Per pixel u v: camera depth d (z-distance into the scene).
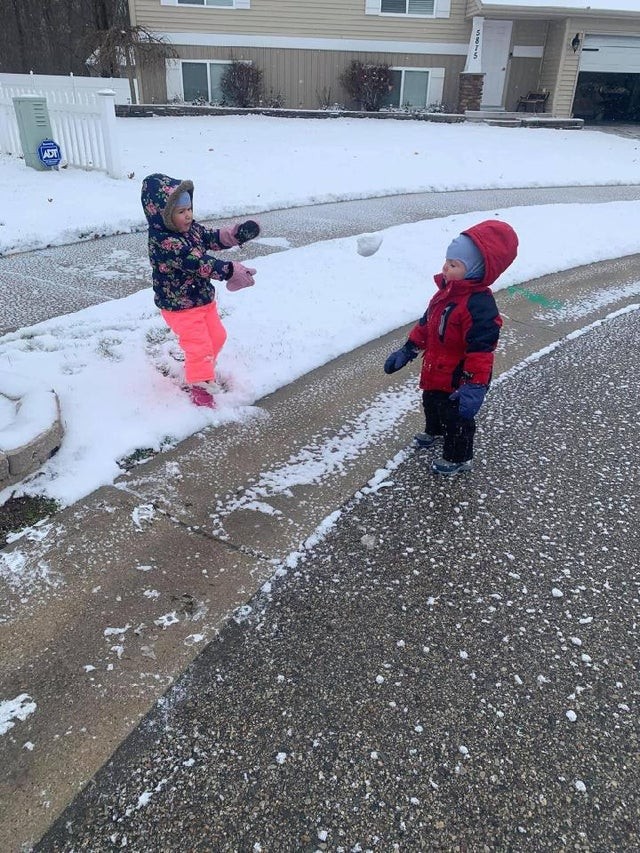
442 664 2.31
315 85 20.52
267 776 1.92
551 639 2.43
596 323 5.64
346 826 1.80
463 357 3.20
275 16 19.39
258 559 2.76
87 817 1.80
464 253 2.88
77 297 5.48
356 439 3.72
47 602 2.50
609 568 2.79
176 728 2.05
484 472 3.46
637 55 20.92
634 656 2.37
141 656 2.29
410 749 2.01
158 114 18.47
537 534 2.99
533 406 4.18
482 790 1.90
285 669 2.26
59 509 3.00
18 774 1.90
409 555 2.82
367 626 2.45
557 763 1.98
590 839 1.78
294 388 4.28
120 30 18.78
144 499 3.11
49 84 11.05
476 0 18.94
